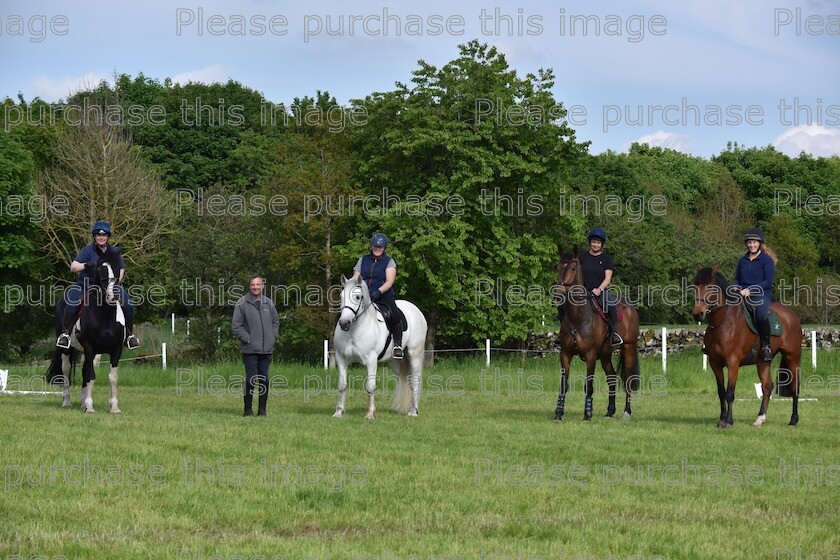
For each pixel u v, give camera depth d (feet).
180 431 39.24
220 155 175.11
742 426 45.21
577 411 53.11
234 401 58.44
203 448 34.37
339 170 103.40
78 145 126.93
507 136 107.04
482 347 112.37
